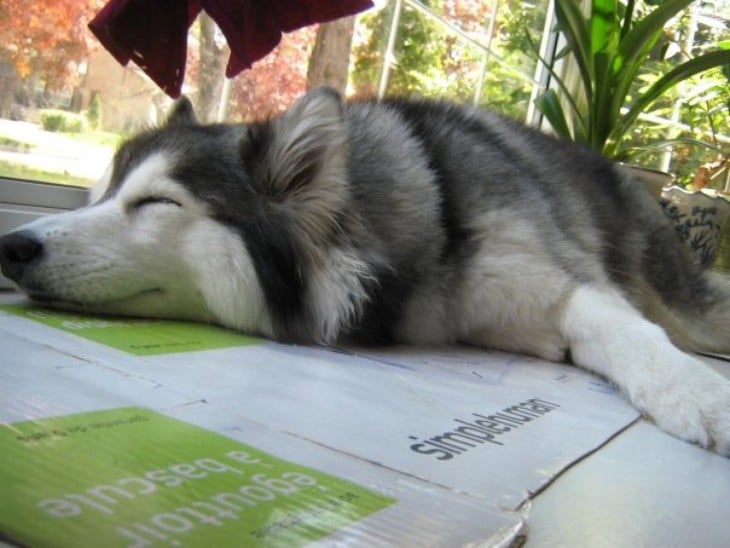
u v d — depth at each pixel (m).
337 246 0.69
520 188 0.79
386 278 0.70
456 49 1.42
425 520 0.33
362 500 0.34
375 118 0.79
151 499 0.31
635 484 0.43
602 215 0.90
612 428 0.52
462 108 0.91
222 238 0.66
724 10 2.19
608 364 0.65
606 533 0.37
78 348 0.52
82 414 0.39
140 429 0.38
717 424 0.51
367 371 0.59
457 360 0.69
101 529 0.27
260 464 0.37
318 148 0.68
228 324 0.68
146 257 0.65
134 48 0.59
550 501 0.39
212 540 0.28
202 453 0.37
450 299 0.73
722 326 1.01
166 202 0.65
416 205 0.72
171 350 0.56
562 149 0.96
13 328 0.55
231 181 0.67
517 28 1.64
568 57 1.77
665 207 1.38
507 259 0.73
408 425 0.46
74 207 0.84
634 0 1.32
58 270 0.61
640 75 2.05
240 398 0.46
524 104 1.76
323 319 0.69
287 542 0.29
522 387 0.60
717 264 1.35
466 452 0.43
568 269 0.76
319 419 0.45
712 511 0.41
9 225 0.76
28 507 0.28
